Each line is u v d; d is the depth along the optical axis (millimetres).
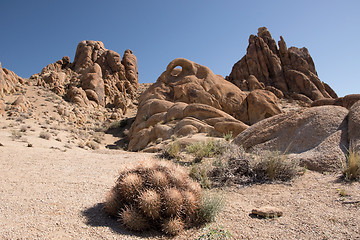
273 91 39188
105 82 44281
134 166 4625
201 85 29422
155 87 30641
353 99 22484
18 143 14656
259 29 48531
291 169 6387
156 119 24500
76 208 4617
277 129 8906
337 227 3553
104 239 3494
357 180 5516
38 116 28359
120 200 4250
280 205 4711
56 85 39688
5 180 6539
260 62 43688
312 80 41625
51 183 6324
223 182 6379
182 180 4293
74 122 30922
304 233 3496
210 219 4129
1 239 3340
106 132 31672
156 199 3787
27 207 4598
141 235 3701
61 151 13516
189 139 13617
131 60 53781
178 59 32875
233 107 27125
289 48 46281
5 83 32562
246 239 3467
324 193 5051
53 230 3689
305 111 9047
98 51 52844
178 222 3762
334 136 7469
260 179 6461
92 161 9789
